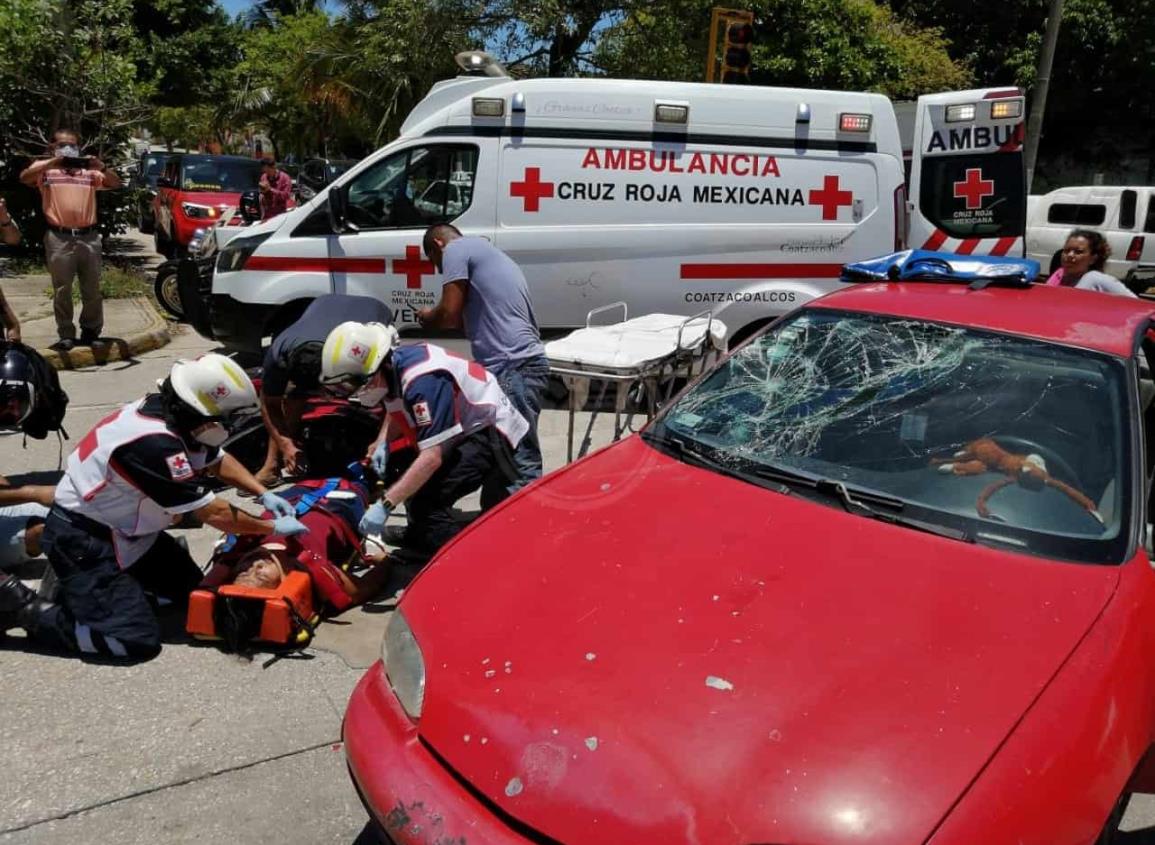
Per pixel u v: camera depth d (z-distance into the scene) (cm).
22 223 1250
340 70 1906
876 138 714
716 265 708
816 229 714
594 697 197
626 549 247
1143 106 2638
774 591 226
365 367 376
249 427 508
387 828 201
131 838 261
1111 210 1681
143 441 329
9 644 360
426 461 383
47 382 425
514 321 469
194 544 466
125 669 345
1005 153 730
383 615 392
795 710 189
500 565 247
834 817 167
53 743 300
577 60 1589
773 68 1817
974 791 171
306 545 379
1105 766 188
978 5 2619
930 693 192
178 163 1455
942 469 272
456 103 679
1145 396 323
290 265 691
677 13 1503
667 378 574
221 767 292
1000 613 217
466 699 205
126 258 1373
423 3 1494
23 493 402
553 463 599
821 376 319
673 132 689
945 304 337
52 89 1125
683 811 172
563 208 688
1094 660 204
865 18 1877
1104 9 2455
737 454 296
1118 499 254
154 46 2109
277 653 359
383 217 694
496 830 185
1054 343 301
